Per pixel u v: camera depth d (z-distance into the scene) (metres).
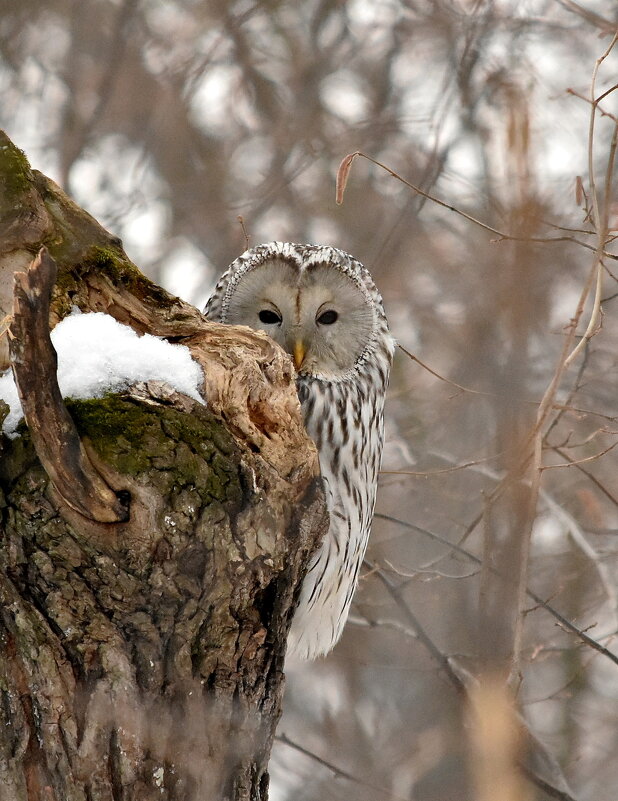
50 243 6.62
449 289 18.05
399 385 16.64
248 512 6.16
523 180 8.07
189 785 6.20
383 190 19.50
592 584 14.09
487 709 6.16
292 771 15.39
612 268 15.19
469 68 17.92
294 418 6.70
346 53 21.36
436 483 13.69
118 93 20.20
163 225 19.72
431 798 11.81
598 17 15.39
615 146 8.59
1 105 19.75
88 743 6.02
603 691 16.86
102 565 5.90
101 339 6.33
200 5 20.88
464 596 11.84
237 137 20.61
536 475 7.50
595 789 16.00
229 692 6.38
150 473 5.89
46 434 5.61
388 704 15.67
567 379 14.46
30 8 20.27
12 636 6.04
